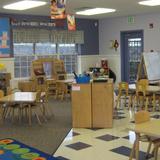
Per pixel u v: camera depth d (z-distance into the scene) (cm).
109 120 614
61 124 655
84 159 438
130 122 654
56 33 1148
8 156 358
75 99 621
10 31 1040
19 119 699
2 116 706
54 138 548
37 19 1099
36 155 363
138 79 876
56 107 848
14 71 1067
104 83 612
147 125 358
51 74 1099
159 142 377
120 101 842
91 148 488
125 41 1191
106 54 1252
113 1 836
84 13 1062
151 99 777
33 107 683
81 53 1225
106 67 1211
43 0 794
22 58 1092
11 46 1047
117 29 1202
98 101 615
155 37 1080
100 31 1256
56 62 1105
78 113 621
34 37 1095
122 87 805
